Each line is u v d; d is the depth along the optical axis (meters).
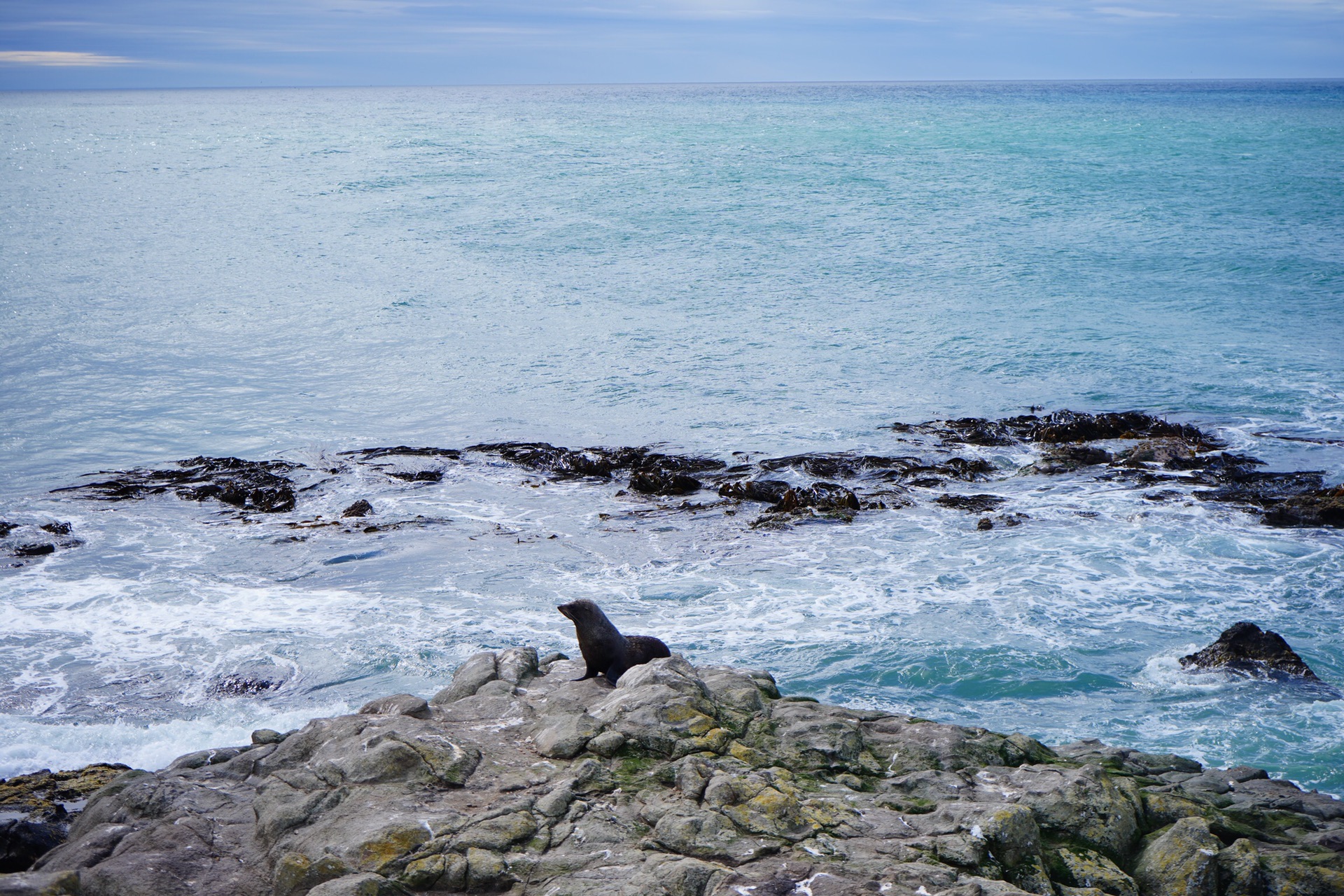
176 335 30.66
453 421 24.08
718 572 16.22
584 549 17.23
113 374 27.11
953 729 7.91
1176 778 8.71
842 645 13.61
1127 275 36.47
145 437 22.89
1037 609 14.59
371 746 6.72
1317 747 10.82
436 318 32.72
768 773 6.70
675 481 19.94
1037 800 6.55
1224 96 199.50
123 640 13.95
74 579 15.90
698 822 5.89
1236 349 28.12
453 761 6.62
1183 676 12.58
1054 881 5.89
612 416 24.30
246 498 19.50
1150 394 24.94
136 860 5.81
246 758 7.28
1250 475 19.64
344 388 26.31
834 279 37.03
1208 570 15.81
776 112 134.38
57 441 22.50
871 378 26.70
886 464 20.84
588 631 8.66
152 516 18.62
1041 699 12.17
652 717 7.22
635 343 29.98
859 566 16.34
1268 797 8.10
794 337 30.33
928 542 17.22
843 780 6.93
